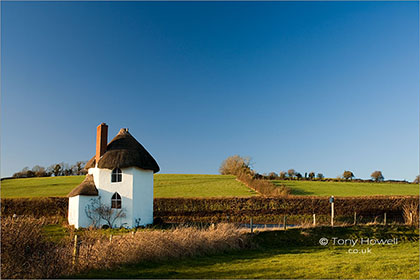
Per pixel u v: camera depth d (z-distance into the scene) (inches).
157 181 2080.5
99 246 558.9
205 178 2260.1
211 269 545.6
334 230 958.4
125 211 1115.9
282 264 592.7
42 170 3014.3
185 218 1323.8
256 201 1362.0
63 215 1386.6
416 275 505.4
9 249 472.7
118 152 1145.4
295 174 2837.1
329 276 503.5
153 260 587.8
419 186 2151.8
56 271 475.2
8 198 1416.1
